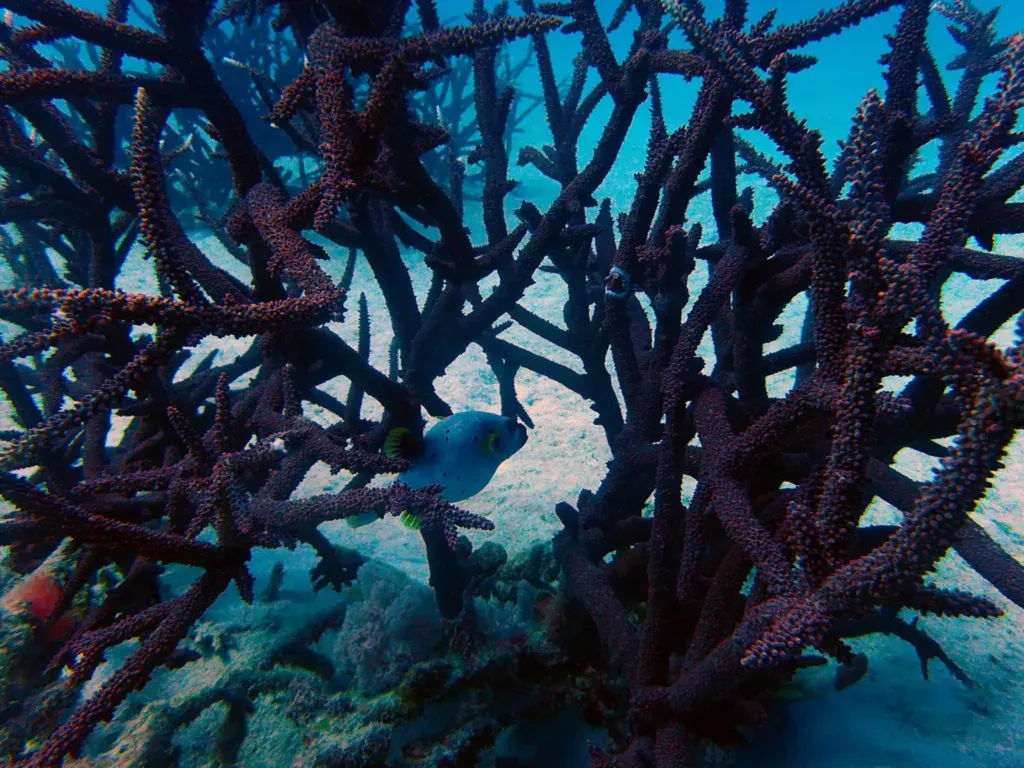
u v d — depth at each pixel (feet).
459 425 9.32
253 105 36.50
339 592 12.61
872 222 4.59
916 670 10.35
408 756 9.05
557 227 9.57
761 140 52.42
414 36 6.62
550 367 12.51
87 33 6.79
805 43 7.70
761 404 8.70
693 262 9.08
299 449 8.63
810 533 5.32
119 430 18.43
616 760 7.60
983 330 6.84
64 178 10.40
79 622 10.82
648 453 9.21
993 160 4.78
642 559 10.19
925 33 7.80
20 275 16.02
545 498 16.63
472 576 11.57
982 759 8.64
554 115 12.10
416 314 10.99
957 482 4.00
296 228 6.95
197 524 7.52
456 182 12.85
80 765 9.08
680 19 5.91
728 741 7.52
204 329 6.21
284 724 9.64
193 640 11.25
